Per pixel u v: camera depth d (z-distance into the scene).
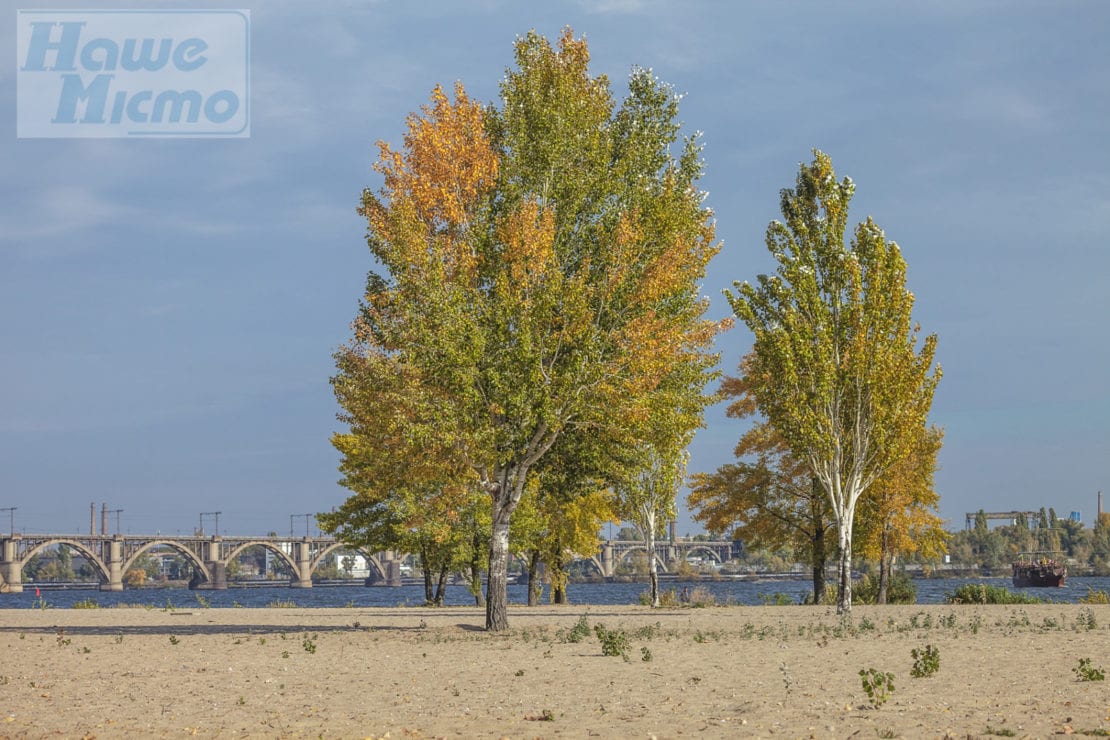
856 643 28.33
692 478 62.31
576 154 36.59
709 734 13.96
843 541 47.28
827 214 49.09
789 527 62.78
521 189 36.47
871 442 48.03
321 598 151.75
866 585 65.50
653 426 37.44
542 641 31.50
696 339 38.28
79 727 16.06
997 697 16.81
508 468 36.03
